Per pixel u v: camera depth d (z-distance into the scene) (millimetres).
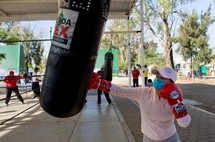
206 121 10547
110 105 15156
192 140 7949
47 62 3467
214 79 43406
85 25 3248
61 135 8648
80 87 3389
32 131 9266
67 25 3266
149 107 3736
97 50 3451
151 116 3730
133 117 11438
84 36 3258
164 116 3678
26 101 18469
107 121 10633
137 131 8984
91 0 3246
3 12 17906
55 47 3336
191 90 24484
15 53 37625
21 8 17172
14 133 9039
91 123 10344
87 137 8344
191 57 42969
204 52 42594
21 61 38219
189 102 16172
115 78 47562
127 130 9031
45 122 10742
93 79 3576
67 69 3299
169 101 3342
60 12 3348
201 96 19516
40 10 17766
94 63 3469
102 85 3648
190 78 46219
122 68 73938
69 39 3264
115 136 8367
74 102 3398
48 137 8438
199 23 42281
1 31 33688
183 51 42969
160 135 3705
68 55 3275
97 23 3301
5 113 13180
